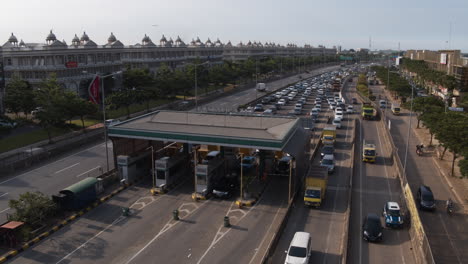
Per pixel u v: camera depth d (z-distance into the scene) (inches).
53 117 2760.8
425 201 1772.9
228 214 1706.4
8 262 1315.2
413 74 7755.9
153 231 1542.8
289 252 1277.1
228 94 5556.1
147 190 1982.0
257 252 1390.3
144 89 4099.4
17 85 3321.9
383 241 1471.5
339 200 1867.6
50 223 1583.4
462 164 1798.7
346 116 4035.4
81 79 4350.4
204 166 1873.8
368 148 2466.8
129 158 2052.2
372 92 6003.9
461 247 1454.2
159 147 2447.1
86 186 1754.4
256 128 2073.1
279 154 2197.3
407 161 2501.2
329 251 1395.2
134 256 1358.3
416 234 1396.4
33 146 2640.3
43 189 1951.3
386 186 2058.3
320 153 2652.6
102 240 1470.2
